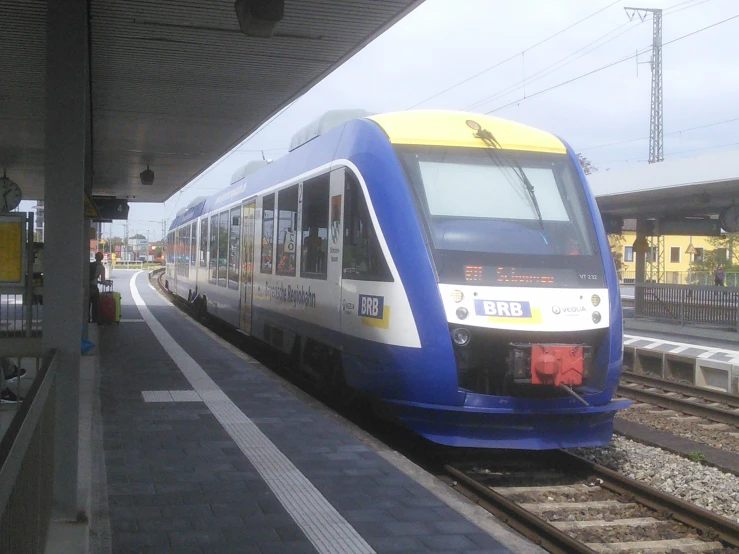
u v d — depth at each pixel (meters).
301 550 4.98
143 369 12.07
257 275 13.65
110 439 7.69
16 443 2.93
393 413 8.27
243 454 7.23
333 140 9.98
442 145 8.64
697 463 8.55
